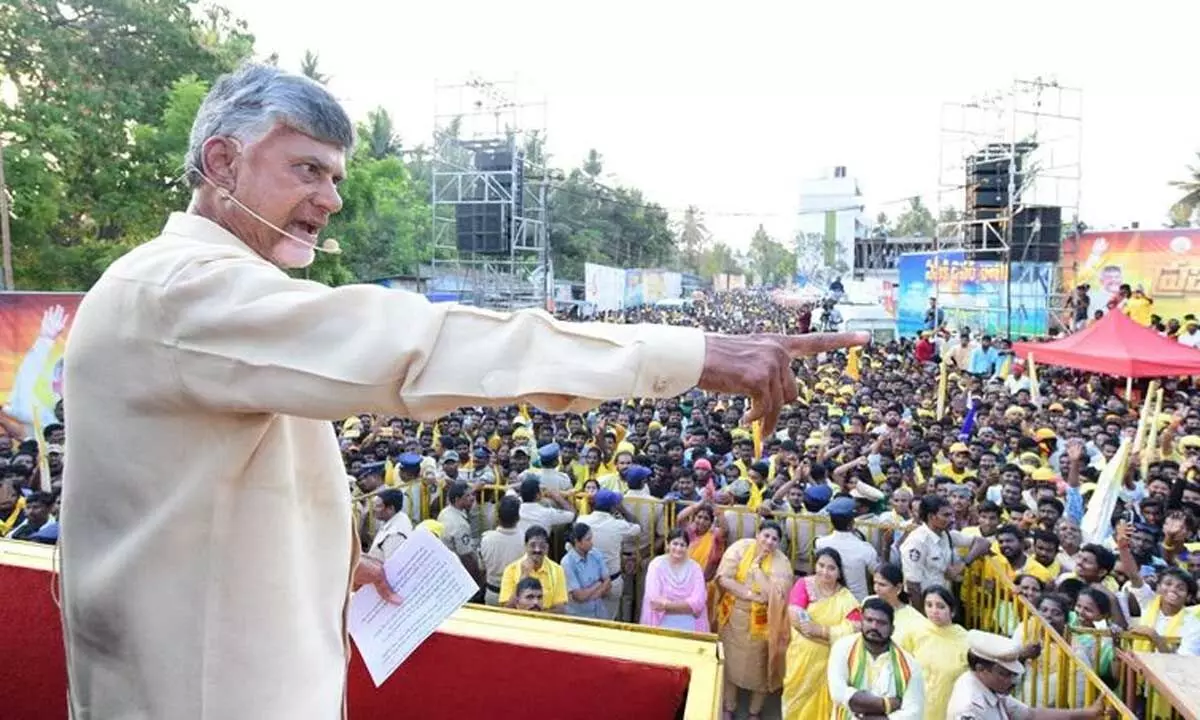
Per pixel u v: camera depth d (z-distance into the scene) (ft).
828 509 23.04
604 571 22.58
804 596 19.70
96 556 4.08
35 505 23.29
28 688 7.19
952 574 22.94
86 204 68.85
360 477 28.58
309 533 4.60
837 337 3.85
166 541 3.93
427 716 7.15
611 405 50.44
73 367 4.00
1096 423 41.70
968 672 16.01
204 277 3.75
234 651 4.07
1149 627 17.37
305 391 3.55
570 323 3.77
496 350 3.61
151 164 67.51
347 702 7.27
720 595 22.49
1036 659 17.61
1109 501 24.35
